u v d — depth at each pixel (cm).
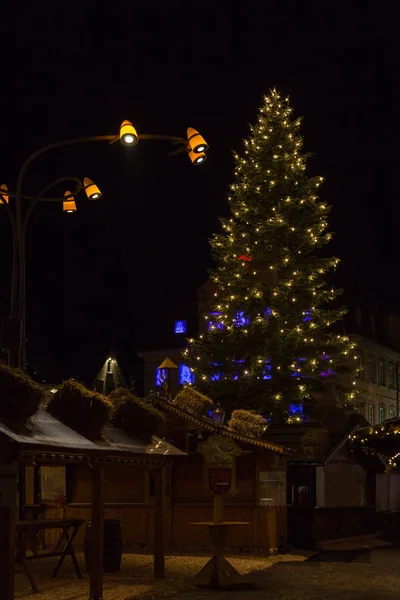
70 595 1453
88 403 1407
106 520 1769
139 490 2309
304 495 2547
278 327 3300
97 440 1416
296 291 3419
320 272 3462
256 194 3481
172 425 2364
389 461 2886
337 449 2647
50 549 2241
